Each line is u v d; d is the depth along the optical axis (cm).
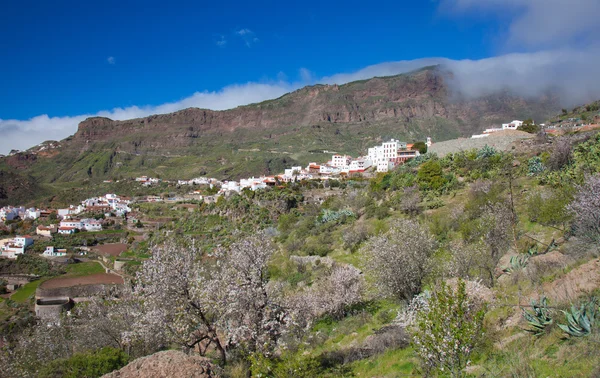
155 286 1933
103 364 1792
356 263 4031
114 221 12912
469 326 1012
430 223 4047
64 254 9888
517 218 2836
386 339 1880
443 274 2200
